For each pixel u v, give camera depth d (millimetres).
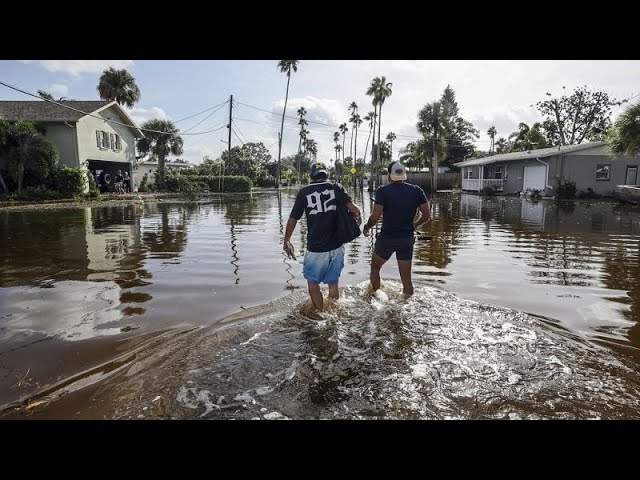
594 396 2484
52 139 26016
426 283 5262
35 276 5762
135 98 37625
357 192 37469
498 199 25547
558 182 25141
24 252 7617
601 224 11758
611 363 2916
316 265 4168
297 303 4320
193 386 2615
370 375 2721
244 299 4605
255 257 7109
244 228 11117
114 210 17453
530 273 5840
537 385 2598
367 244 8289
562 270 6031
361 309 4031
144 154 41312
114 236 9633
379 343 3213
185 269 6180
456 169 53281
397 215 4539
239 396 2496
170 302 4523
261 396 2492
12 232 10328
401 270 4648
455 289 4988
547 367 2838
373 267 4781
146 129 35000
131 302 4539
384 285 5031
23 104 28094
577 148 24750
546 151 27109
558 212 15719
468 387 2572
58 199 22875
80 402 2490
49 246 8273
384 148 76875
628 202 19734
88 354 3184
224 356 3021
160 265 6465
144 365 2941
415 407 2367
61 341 3443
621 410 2346
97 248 8031
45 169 23266
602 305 4355
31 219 13586
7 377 2828
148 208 18406
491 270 6023
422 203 4637
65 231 10523
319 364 2871
